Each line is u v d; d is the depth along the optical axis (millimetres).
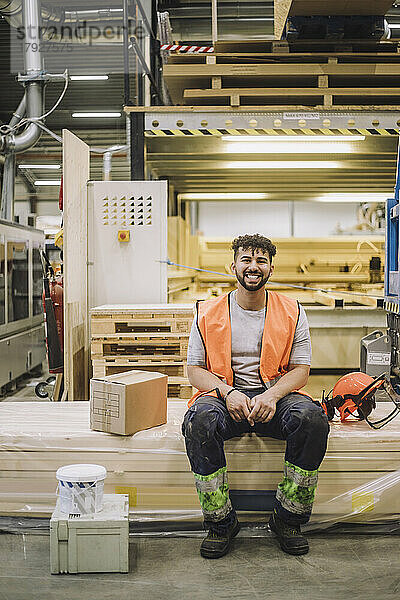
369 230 9750
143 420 3195
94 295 4891
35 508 3238
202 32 7258
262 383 3150
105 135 10656
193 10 7238
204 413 2885
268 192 9055
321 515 3207
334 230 10805
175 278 6754
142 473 3176
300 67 5383
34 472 3211
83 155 4848
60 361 4758
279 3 5496
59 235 4848
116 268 4875
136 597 2570
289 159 6609
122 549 2783
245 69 5395
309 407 2906
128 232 4848
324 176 7727
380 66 5379
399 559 2896
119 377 3273
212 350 3150
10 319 6984
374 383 3254
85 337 4828
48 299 4723
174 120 5422
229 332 3150
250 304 3168
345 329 6012
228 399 2961
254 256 3105
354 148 5789
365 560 2889
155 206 4848
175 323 4180
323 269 8953
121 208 4855
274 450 3164
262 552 2977
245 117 5414
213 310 3197
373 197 9320
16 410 3625
